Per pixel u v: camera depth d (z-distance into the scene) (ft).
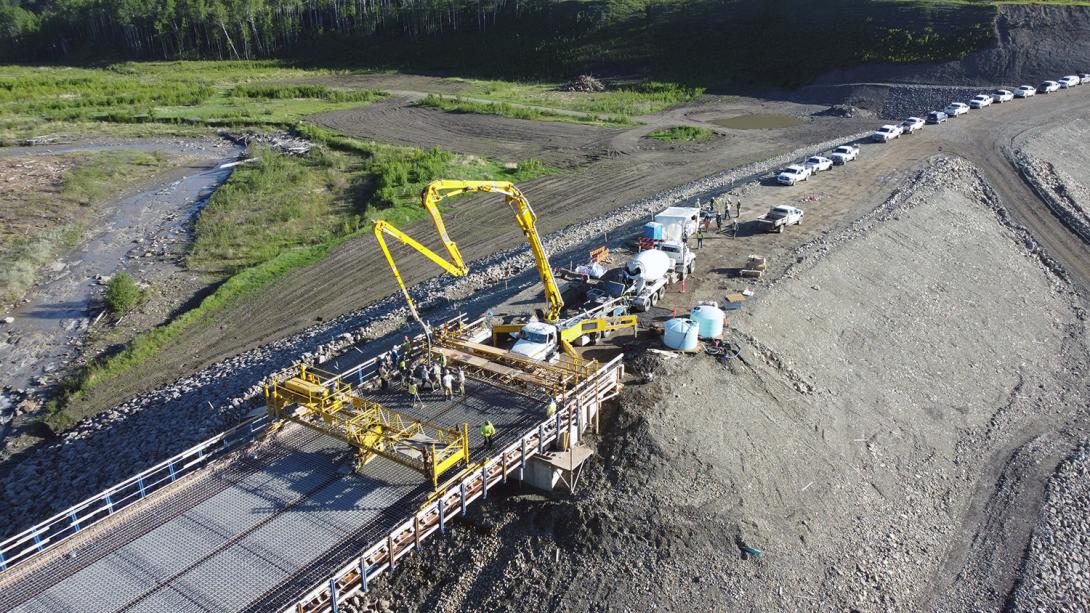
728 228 168.25
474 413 88.17
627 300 120.37
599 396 93.15
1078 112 257.34
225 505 72.08
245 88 389.60
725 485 88.63
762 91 343.05
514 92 375.45
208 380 123.34
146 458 103.24
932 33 326.24
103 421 115.96
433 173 227.81
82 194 232.73
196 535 67.87
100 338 148.15
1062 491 99.35
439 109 333.42
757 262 138.72
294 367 121.19
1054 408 119.96
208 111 346.33
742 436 96.27
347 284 162.30
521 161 254.88
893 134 242.17
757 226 168.25
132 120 328.90
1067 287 159.02
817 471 96.37
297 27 533.55
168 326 146.82
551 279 111.75
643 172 239.09
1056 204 190.39
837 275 141.59
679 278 136.67
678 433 92.53
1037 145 226.99
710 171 237.04
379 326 135.33
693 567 79.92
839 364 118.62
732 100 335.67
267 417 100.27
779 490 91.56
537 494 87.30
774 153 253.44
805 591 80.07
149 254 189.06
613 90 367.45
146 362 135.03
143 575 63.10
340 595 63.57
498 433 83.71
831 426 104.73
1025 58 304.09
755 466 92.99
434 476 72.54
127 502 94.89
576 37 423.64
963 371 126.62
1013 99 279.28
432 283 156.66
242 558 65.00
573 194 219.41
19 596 60.70
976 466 105.09
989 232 175.52
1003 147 226.58
